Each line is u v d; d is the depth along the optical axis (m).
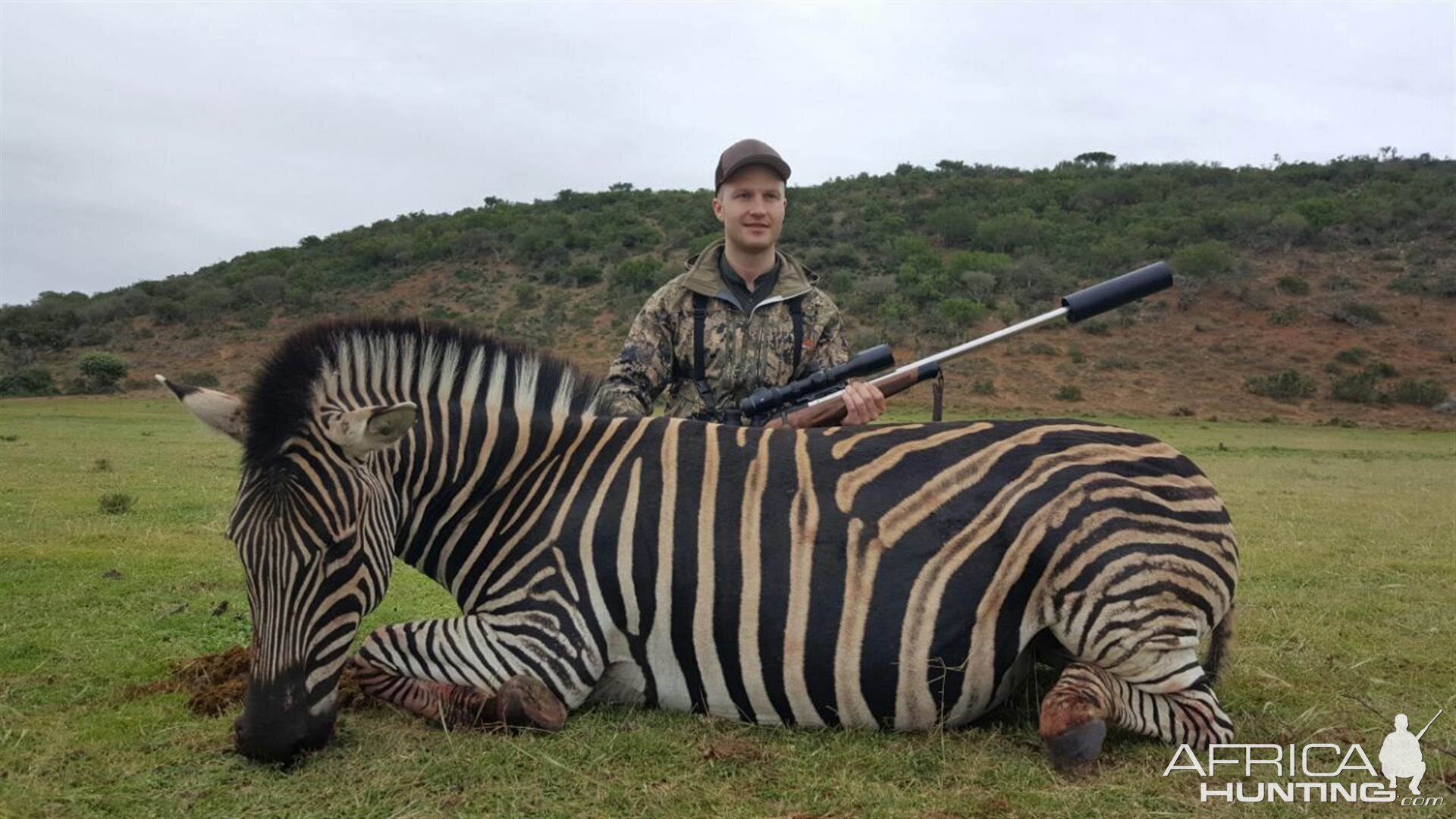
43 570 6.14
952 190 89.56
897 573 3.25
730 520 3.36
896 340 51.00
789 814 2.77
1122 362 49.19
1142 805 2.87
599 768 3.07
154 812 2.77
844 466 3.44
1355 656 4.61
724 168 4.60
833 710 3.34
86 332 62.91
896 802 2.85
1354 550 7.96
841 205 87.88
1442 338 52.41
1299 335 53.41
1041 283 60.47
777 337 4.67
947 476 3.37
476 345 3.66
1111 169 98.50
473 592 3.51
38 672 4.09
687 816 2.77
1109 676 3.23
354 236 94.38
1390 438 33.06
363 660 3.52
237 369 53.50
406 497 3.49
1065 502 3.25
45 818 2.72
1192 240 68.12
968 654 3.25
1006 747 3.31
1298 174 88.25
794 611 3.26
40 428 23.86
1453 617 5.45
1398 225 69.94
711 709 3.46
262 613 2.97
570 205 97.69
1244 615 5.48
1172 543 3.24
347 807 2.80
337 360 3.31
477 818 2.75
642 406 4.57
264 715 2.97
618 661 3.47
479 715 3.32
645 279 64.81
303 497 2.96
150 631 4.79
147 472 12.51
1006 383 45.75
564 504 3.46
